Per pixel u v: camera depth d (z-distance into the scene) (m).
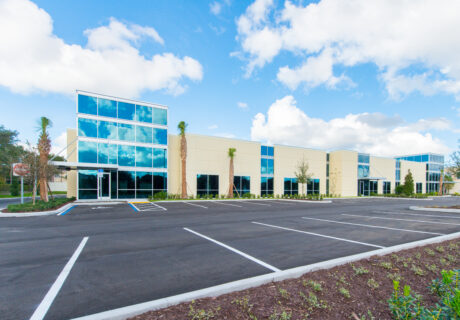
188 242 6.82
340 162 33.69
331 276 4.14
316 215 13.04
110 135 19.91
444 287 3.50
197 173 23.89
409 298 2.89
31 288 3.82
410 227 9.41
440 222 10.77
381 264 4.68
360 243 6.78
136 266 4.84
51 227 8.97
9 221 10.24
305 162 31.77
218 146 25.23
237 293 3.52
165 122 22.61
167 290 3.74
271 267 4.78
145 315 2.91
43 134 17.66
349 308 3.19
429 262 5.00
